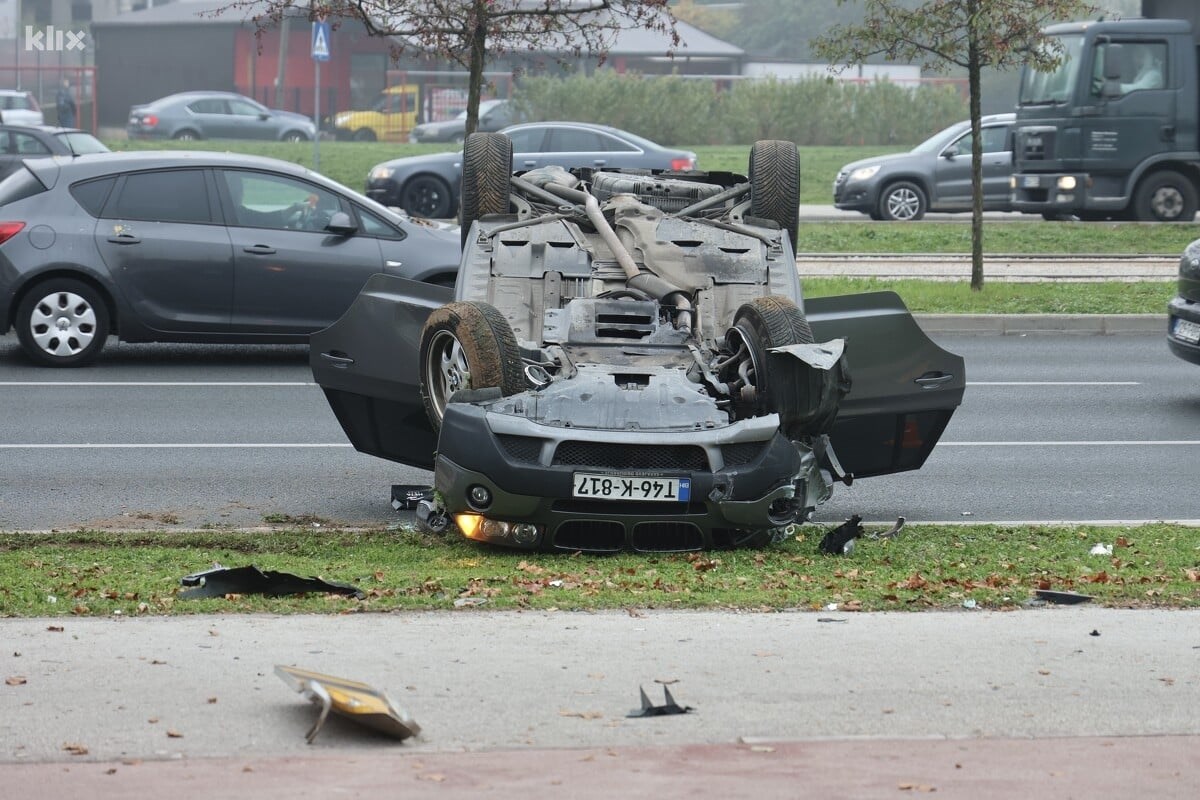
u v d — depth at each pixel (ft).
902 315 64.59
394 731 34.60
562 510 55.93
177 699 37.40
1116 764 33.55
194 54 440.86
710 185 75.66
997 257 167.02
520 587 50.52
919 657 42.32
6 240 102.83
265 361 109.50
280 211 106.63
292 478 74.28
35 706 36.70
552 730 35.55
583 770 32.76
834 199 214.28
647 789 31.60
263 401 94.17
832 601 49.01
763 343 58.23
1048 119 195.62
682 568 54.44
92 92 451.53
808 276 148.15
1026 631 45.42
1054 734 35.68
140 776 32.07
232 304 105.09
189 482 73.00
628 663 41.37
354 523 64.95
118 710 36.47
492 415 56.18
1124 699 38.52
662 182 74.69
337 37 424.87
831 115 368.89
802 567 54.95
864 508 69.92
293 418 89.15
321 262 105.81
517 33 128.77
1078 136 193.77
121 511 66.80
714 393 59.11
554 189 73.72
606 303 62.13
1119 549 59.21
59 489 71.00
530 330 63.67
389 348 63.87
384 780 31.99
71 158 106.32
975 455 82.12
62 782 31.65
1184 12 198.18
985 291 139.85
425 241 107.86
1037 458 81.30
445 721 36.11
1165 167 196.44
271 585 49.73
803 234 182.50
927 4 136.77
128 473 74.69
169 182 105.50
